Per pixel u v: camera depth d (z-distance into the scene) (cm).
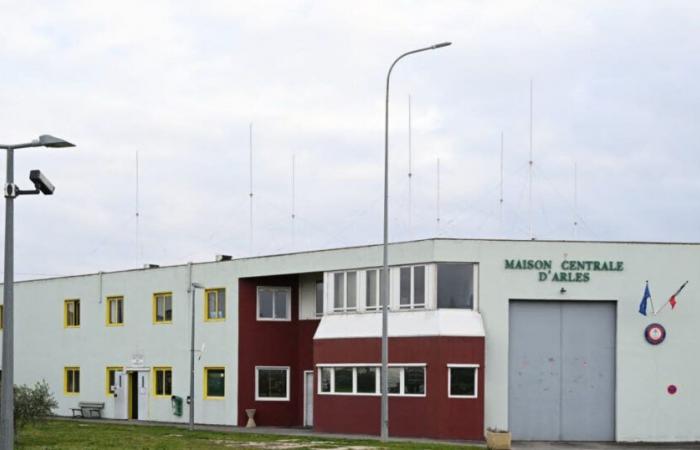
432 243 4434
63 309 6638
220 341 5425
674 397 4491
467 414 4303
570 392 4466
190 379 5091
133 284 6072
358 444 3747
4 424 2305
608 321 4512
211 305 5538
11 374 2317
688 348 4516
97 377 6300
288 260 5097
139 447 3616
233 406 5297
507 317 4438
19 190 2327
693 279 4538
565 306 4500
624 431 4447
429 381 4331
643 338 4497
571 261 4484
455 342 4316
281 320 5372
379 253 4653
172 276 5778
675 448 4206
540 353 4469
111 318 6256
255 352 5309
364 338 4600
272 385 5334
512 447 4069
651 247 4531
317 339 4788
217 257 5647
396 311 4550
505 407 4391
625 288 4500
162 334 5809
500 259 4450
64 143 2366
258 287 5344
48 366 6731
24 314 6962
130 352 6038
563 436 4447
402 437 4375
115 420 5966
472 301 4444
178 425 5353
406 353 4419
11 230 2325
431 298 4425
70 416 6469
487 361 4397
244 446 3662
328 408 4697
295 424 5319
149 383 5875
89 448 3559
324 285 4903
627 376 4472
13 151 2350
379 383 4534
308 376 5278
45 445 3694
